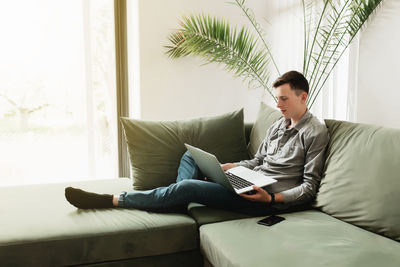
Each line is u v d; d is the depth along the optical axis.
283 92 1.67
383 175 1.31
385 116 2.03
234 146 2.13
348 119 2.30
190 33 2.67
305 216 1.50
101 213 1.61
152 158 2.04
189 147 1.75
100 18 2.94
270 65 3.20
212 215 1.60
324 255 1.11
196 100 3.09
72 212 1.61
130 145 2.08
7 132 2.84
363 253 1.11
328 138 1.64
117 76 2.94
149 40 2.90
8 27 2.74
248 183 1.60
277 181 1.65
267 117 2.11
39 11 2.79
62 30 2.84
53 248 1.36
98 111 3.00
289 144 1.70
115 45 2.90
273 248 1.19
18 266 1.33
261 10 3.20
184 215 1.63
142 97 2.93
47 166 2.96
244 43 2.61
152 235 1.48
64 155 2.98
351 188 1.41
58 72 2.87
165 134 2.10
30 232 1.39
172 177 2.04
